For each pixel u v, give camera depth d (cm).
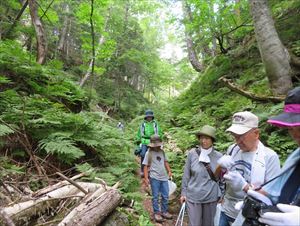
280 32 1005
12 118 598
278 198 179
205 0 1149
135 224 420
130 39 2848
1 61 766
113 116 2527
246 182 255
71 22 2817
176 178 733
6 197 380
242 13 1274
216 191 423
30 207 361
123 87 2984
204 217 425
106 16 2384
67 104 958
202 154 431
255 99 777
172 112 1368
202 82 1368
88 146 696
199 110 1083
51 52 2412
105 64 2473
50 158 597
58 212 388
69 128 680
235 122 291
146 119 821
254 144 288
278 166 279
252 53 1125
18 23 1233
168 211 615
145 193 675
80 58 2903
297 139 167
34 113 654
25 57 896
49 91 837
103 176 570
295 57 782
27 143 563
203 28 1270
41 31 1078
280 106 626
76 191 434
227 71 1191
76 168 602
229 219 324
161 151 596
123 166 736
